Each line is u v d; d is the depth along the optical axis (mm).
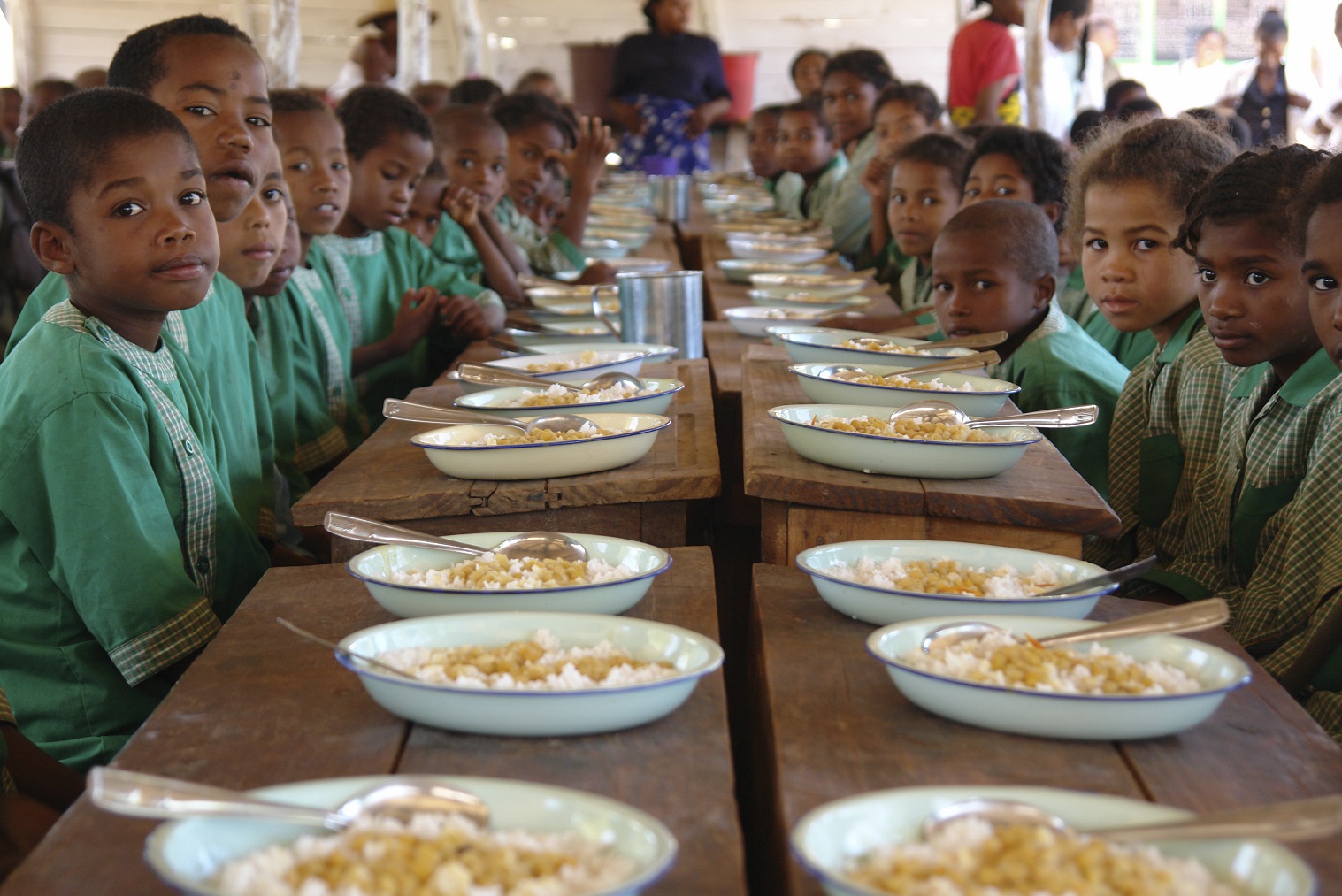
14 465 1662
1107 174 2381
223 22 2287
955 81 6438
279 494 2559
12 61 11438
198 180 1746
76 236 1701
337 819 863
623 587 1298
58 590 1697
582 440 1756
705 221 6527
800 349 2521
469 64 9188
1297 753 1073
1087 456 2488
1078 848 803
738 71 9430
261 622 1383
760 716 1292
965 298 2746
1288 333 1850
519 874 780
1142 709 1025
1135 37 11148
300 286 3018
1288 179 1816
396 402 1921
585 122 4652
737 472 2457
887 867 800
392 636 1150
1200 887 781
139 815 812
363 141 3541
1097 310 3252
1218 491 2059
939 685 1068
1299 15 8578
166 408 1809
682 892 850
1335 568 1640
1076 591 1287
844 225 5668
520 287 4086
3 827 1370
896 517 1646
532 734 1060
